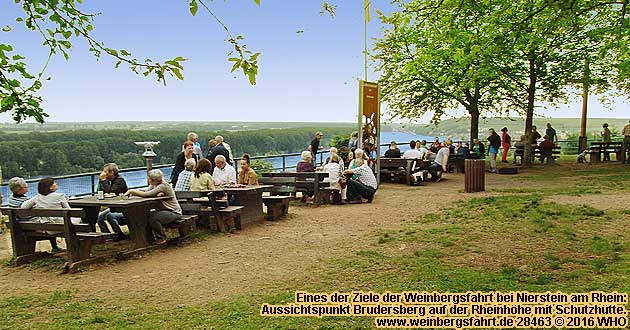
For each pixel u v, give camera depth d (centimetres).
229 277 675
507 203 1134
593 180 1703
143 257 793
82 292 627
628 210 983
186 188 1048
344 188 1335
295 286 621
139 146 1380
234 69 385
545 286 561
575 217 930
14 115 368
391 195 1511
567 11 843
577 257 676
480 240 804
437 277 618
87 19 411
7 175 1039
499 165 2564
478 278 603
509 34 1000
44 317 542
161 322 513
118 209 811
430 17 1016
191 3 373
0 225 1017
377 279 629
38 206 766
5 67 367
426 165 1891
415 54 2480
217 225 964
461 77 1756
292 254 789
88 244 751
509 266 651
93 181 1215
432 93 2658
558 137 3438
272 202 1102
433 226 952
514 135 3188
